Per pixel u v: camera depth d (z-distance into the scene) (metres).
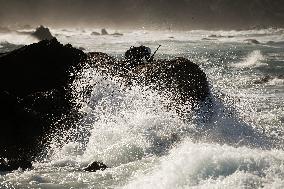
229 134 45.75
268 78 89.94
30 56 50.84
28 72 49.97
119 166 33.66
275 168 28.25
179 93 46.12
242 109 54.47
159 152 37.69
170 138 40.28
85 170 33.84
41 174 32.81
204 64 121.31
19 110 40.81
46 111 43.62
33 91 49.03
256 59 130.75
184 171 28.20
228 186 26.19
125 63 53.72
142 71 49.09
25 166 34.84
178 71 47.31
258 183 26.48
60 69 50.97
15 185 30.25
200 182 27.20
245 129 47.44
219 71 106.62
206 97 47.22
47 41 52.66
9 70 49.56
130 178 30.95
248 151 30.88
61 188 29.66
